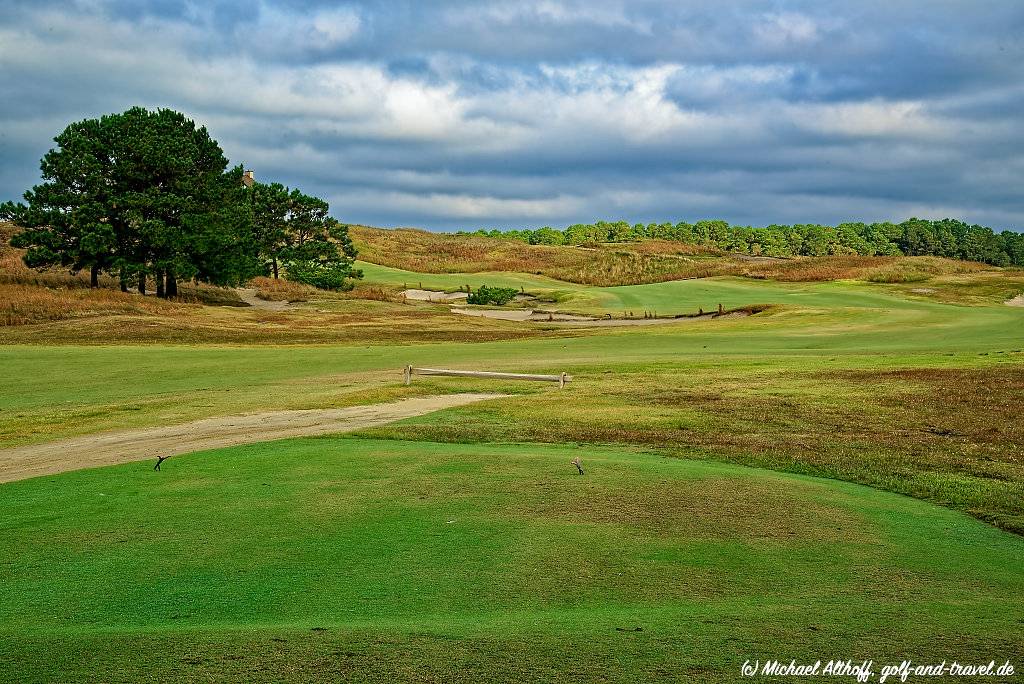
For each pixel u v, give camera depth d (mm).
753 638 5168
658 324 56156
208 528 8352
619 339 43000
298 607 5934
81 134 58719
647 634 5238
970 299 73375
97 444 15195
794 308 59594
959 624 5500
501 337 46844
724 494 10016
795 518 8867
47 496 10141
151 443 15109
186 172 61531
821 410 19375
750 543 7820
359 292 77625
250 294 73250
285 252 84688
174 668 4625
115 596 6227
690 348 36688
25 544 7805
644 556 7324
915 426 17297
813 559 7328
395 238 142625
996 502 10414
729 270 105625
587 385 24125
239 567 6996
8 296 48938
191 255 61344
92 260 57781
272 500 9672
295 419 18250
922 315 52625
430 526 8391
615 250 137250
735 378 25078
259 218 82938
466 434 16141
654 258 120688
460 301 77812
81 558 7305
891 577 6816
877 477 12148
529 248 137250
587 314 65875
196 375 27078
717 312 62406
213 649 4945
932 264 102000
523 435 16125
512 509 9156
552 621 5555
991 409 19156
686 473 11445
